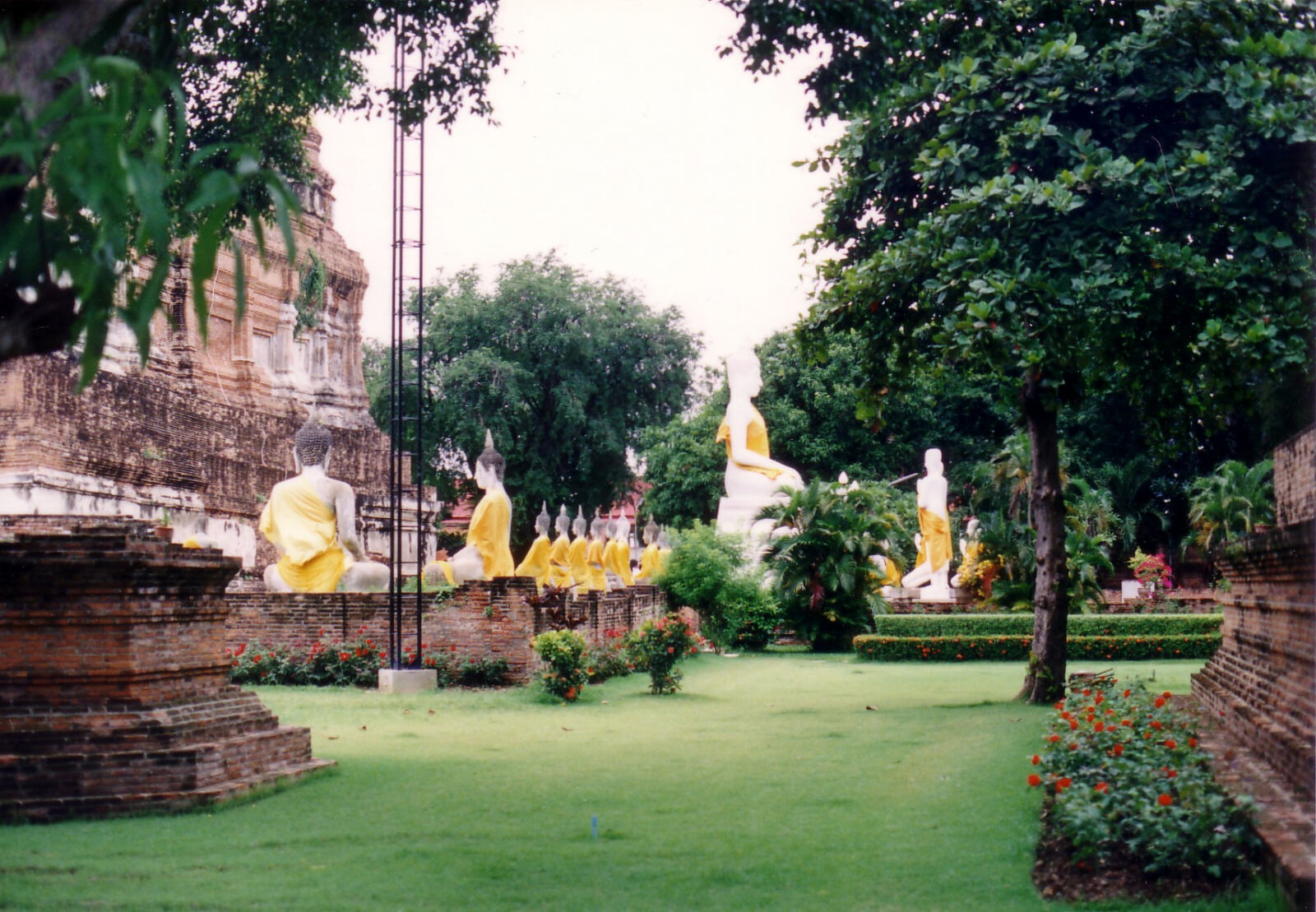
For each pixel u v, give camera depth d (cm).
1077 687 1468
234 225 1385
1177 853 784
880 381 1941
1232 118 1535
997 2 1688
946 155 1602
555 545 3412
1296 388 2372
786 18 1305
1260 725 1038
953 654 2938
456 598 2138
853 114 1648
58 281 601
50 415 2516
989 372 1822
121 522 1206
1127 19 1708
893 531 3512
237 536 3203
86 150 470
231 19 1401
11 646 1023
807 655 3200
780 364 5231
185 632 1104
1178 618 3198
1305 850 713
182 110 496
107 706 1027
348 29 1442
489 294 5559
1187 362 1731
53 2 587
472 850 905
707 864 867
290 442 3506
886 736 1520
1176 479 5034
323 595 2189
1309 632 935
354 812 1030
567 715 1777
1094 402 4925
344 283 4119
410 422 5362
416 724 1655
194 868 839
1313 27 1591
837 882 820
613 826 994
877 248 1858
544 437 5588
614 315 5512
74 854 869
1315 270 1523
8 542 1017
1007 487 4659
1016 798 1055
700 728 1622
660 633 2083
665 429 5409
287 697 1933
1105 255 1527
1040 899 772
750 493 3975
